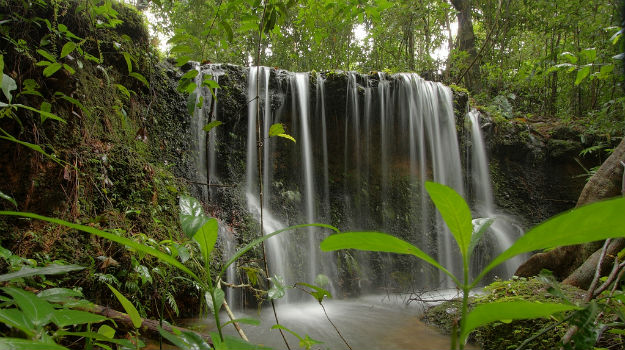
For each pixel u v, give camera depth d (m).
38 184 2.82
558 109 10.31
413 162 7.18
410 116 7.12
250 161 6.04
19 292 0.50
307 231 6.08
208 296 0.84
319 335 3.47
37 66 3.00
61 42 3.36
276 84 6.32
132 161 3.74
